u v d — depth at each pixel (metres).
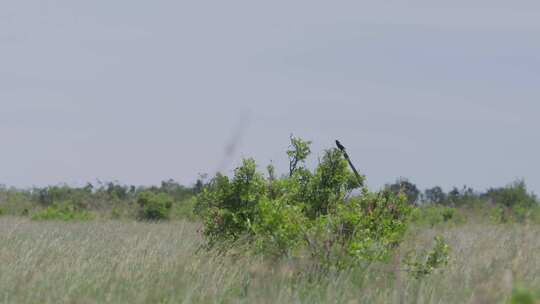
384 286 33.59
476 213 97.38
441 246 38.22
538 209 94.50
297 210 40.41
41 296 29.67
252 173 44.84
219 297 31.42
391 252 38.53
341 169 44.31
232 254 40.00
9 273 33.25
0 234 50.31
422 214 85.19
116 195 114.38
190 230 57.28
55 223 81.56
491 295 26.62
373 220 41.47
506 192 102.56
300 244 38.88
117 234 59.44
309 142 45.25
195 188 107.31
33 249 39.81
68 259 37.88
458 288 33.72
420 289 31.56
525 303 17.83
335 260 37.19
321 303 30.73
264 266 34.94
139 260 37.28
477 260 38.81
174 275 33.56
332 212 42.03
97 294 30.69
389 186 43.34
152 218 100.94
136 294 30.41
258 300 30.06
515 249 43.00
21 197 116.75
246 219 44.38
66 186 119.44
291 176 45.03
